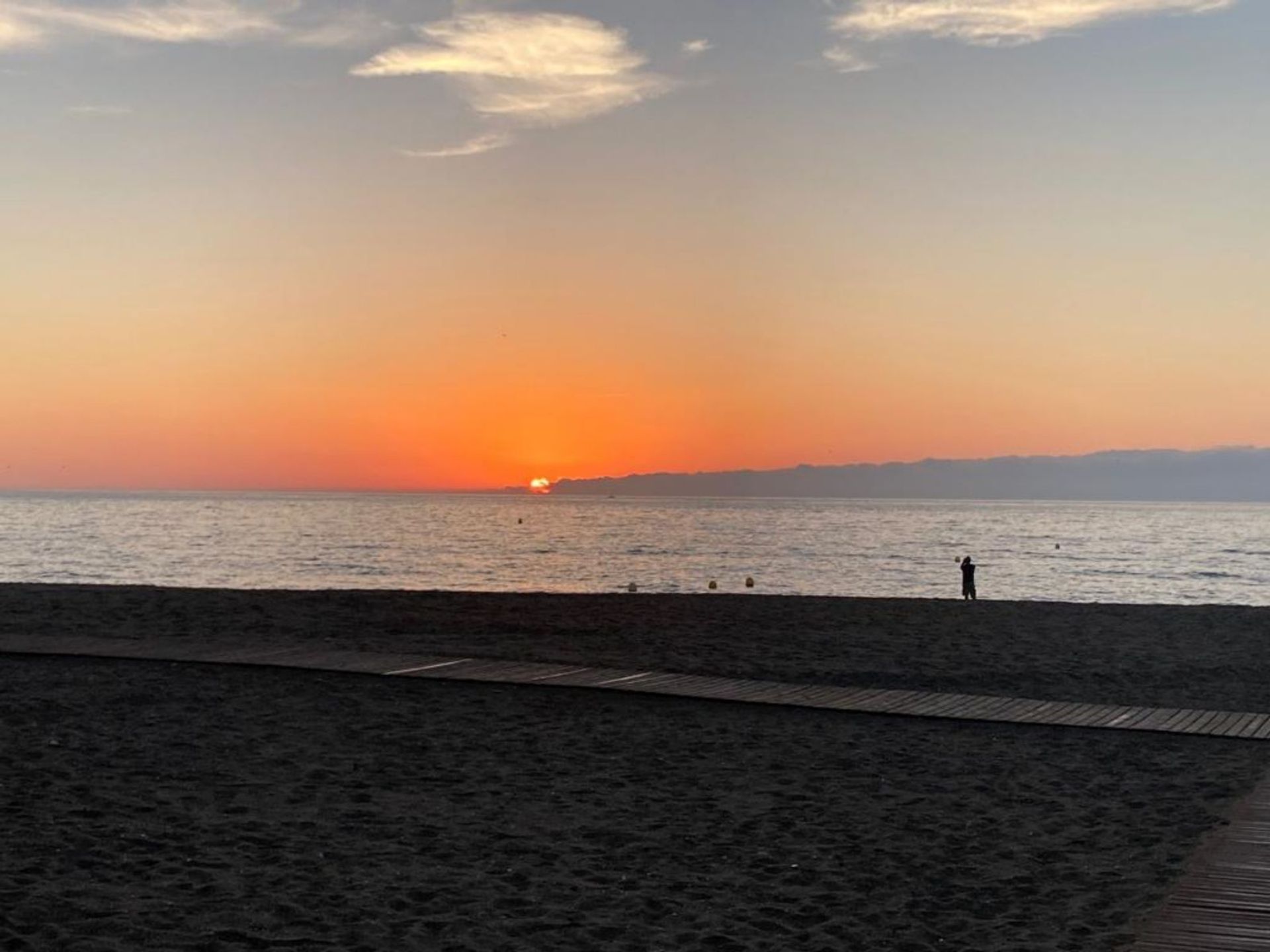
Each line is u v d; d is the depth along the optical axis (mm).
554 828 9594
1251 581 68125
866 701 14938
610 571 73125
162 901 7543
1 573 64375
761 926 7504
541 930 7328
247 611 23391
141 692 14539
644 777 11336
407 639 20000
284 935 7055
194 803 9953
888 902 8016
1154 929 7188
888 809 10422
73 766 11039
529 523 171375
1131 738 13359
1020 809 10461
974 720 14094
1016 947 7164
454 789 10719
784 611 25266
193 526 137750
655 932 7359
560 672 16406
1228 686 17031
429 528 145375
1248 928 7188
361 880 8141
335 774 11102
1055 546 111938
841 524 176625
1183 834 9641
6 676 15375
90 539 103938
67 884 7789
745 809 10305
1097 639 21469
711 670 17344
